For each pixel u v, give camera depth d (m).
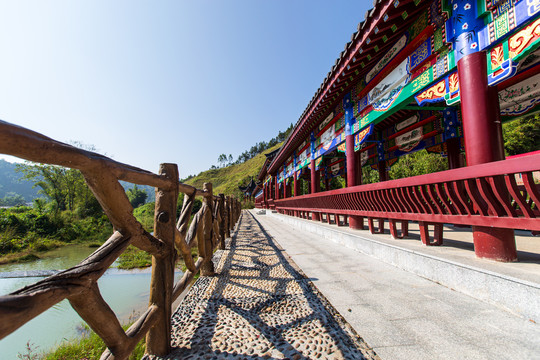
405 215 3.93
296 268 4.08
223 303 2.82
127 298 5.25
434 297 2.60
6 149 0.83
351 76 5.76
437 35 3.59
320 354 1.77
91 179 1.24
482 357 1.63
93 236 19.05
